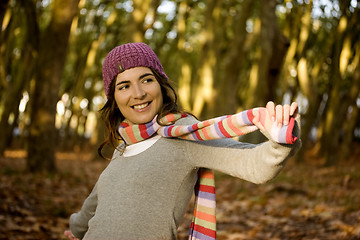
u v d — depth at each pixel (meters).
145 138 1.71
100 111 1.91
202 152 1.62
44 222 5.19
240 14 12.90
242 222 5.84
